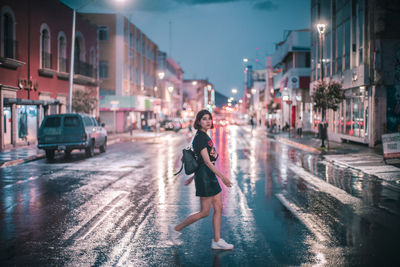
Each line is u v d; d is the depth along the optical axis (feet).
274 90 206.90
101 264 16.02
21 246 18.37
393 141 47.91
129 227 21.66
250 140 108.17
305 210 25.49
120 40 157.07
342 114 91.76
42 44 93.81
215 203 18.01
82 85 116.98
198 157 17.69
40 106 90.33
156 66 229.25
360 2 77.77
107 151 74.59
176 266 15.75
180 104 328.49
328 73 102.27
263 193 31.45
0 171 45.91
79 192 32.32
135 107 154.40
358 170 45.39
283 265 15.78
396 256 16.75
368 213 24.64
